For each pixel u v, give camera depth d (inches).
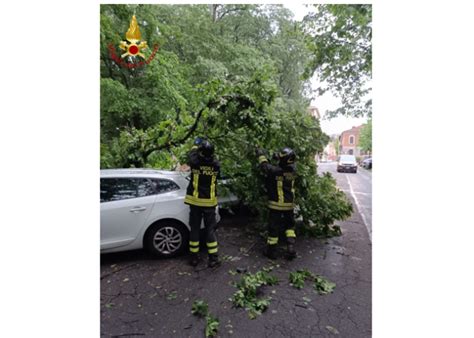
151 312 100.2
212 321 93.8
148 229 141.5
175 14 493.0
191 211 136.1
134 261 140.7
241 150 177.5
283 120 171.2
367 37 239.1
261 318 97.2
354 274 130.7
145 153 203.2
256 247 162.1
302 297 110.6
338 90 282.0
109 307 102.8
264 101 163.2
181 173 156.3
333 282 122.9
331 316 98.8
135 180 141.6
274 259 146.1
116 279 123.0
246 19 663.8
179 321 95.6
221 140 179.3
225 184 185.2
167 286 117.3
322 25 253.0
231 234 183.9
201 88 166.9
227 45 545.3
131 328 92.0
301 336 88.9
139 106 344.2
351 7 212.7
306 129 179.0
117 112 338.0
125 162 205.3
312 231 182.4
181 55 516.7
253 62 539.2
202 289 115.3
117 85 325.7
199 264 137.9
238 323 94.5
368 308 103.3
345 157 796.6
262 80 161.3
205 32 518.6
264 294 112.3
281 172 144.6
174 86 360.2
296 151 172.6
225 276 126.5
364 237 184.4
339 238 182.1
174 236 144.9
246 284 112.6
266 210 175.0
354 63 264.7
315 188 181.8
